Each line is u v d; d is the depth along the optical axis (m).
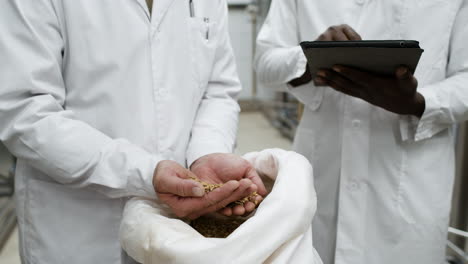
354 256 1.16
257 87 6.04
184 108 0.94
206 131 0.96
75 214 0.87
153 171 0.76
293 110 4.49
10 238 2.45
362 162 1.14
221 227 0.79
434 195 1.11
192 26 0.95
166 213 0.75
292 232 0.61
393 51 0.78
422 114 1.02
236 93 1.12
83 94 0.85
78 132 0.77
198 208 0.72
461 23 1.06
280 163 0.77
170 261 0.57
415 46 0.75
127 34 0.85
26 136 0.75
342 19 1.14
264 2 4.80
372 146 1.14
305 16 1.20
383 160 1.13
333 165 1.21
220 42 1.06
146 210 0.71
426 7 1.05
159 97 0.88
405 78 0.90
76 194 0.86
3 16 0.75
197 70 0.97
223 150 0.91
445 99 1.03
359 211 1.15
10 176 2.75
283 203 0.62
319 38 1.04
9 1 0.75
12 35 0.76
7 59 0.74
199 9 0.98
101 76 0.84
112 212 0.87
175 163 0.78
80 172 0.77
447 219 1.14
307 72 1.19
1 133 0.77
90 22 0.82
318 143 1.24
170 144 0.90
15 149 0.78
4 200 2.70
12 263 2.18
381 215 1.14
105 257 0.88
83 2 0.82
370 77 0.93
